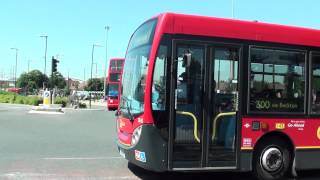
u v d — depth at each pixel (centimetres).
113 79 4862
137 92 1028
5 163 1258
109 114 3991
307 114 1112
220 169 1030
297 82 1105
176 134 995
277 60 1085
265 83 1073
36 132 2148
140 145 989
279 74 1086
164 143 985
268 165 1088
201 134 1015
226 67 1038
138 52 1070
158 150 980
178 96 996
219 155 1030
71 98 5625
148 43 1019
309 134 1115
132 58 1106
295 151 1104
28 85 13488
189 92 1005
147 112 977
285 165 1107
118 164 1281
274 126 1080
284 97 1091
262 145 1087
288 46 1094
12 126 2445
